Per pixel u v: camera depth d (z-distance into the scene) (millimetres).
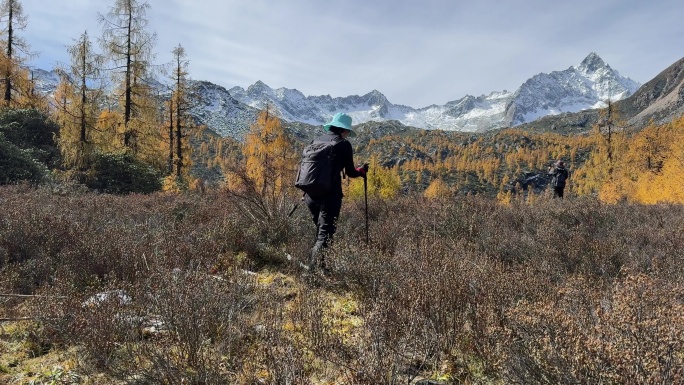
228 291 3383
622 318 2170
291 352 2428
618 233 5883
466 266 3619
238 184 6977
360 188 22234
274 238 5539
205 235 5340
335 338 2738
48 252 4566
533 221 6812
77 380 2543
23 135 23734
